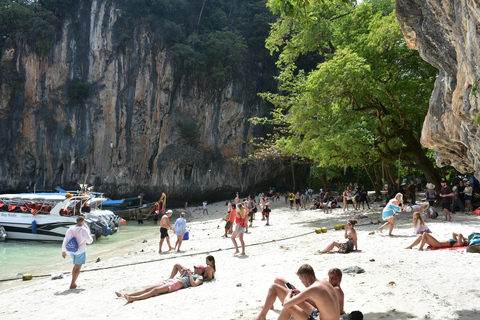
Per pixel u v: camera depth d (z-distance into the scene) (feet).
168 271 33.91
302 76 77.51
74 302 25.39
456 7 17.02
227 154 165.37
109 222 78.23
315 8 73.26
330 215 76.74
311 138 68.44
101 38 153.38
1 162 142.31
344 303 19.04
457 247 30.22
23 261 49.55
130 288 28.32
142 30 155.22
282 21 78.79
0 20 144.97
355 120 64.23
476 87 16.10
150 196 156.25
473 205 59.77
